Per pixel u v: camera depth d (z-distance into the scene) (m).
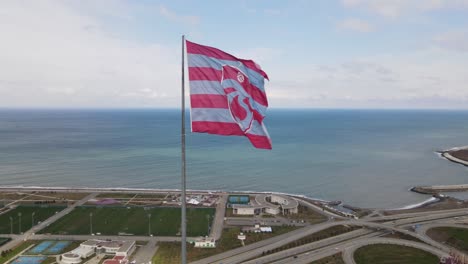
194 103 32.06
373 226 121.50
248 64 34.31
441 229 119.94
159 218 132.88
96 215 135.62
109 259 95.12
